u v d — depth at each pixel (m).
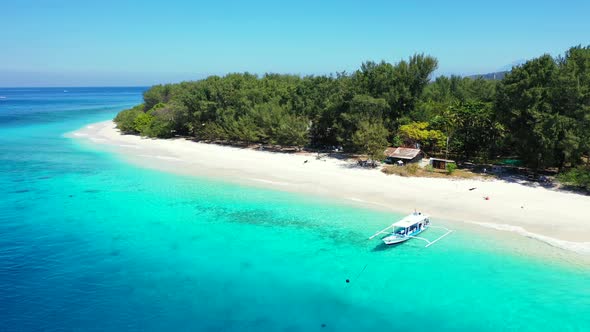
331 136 84.81
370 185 57.47
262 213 47.62
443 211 47.28
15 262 35.81
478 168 65.56
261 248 38.66
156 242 40.03
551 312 28.56
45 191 56.84
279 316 28.39
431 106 79.31
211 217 46.47
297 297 30.72
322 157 76.81
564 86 53.72
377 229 42.75
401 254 37.16
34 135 113.88
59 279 33.00
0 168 70.94
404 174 61.75
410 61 78.50
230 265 35.44
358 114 73.25
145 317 28.20
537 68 57.88
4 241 40.19
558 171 59.69
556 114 53.06
